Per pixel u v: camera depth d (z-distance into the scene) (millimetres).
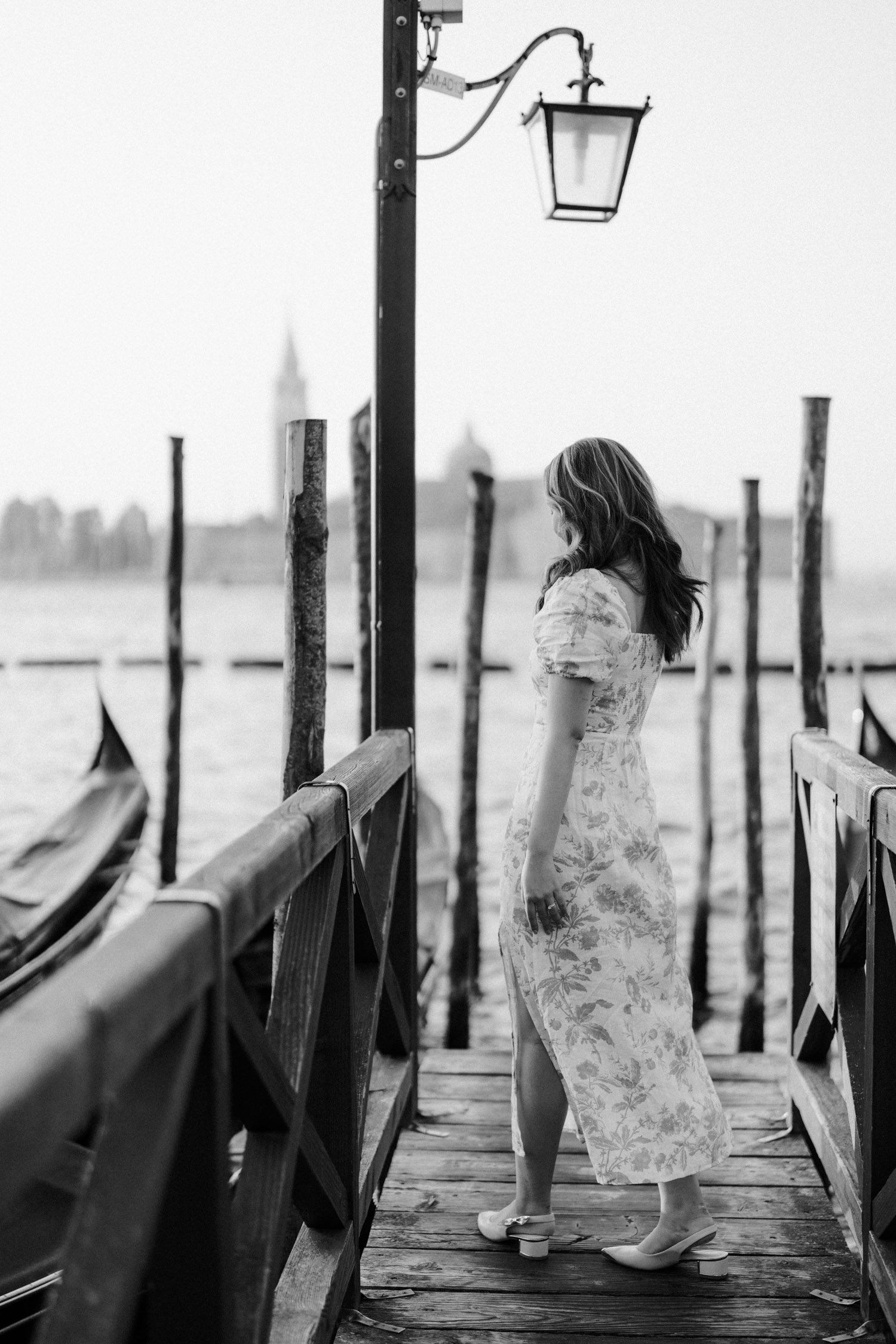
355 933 2531
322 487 2695
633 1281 2332
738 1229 2549
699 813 9141
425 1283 2326
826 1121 2650
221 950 1236
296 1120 1609
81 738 26125
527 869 2133
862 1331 2148
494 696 30531
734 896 12719
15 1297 2725
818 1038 2969
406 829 3092
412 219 3002
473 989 8492
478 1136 3035
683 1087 2232
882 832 2014
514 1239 2467
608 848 2180
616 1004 2191
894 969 2115
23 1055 824
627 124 3447
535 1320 2199
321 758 2764
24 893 8570
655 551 2188
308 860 1703
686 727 24766
